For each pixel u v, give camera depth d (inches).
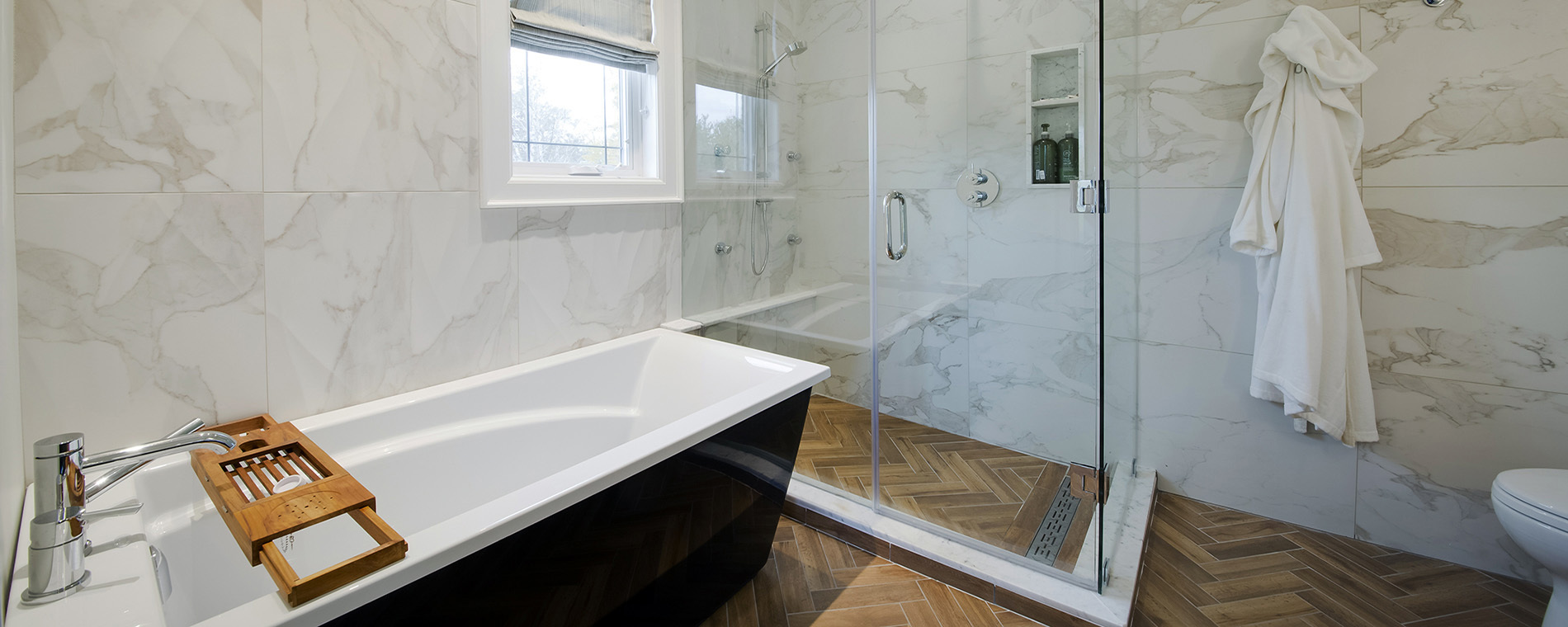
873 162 83.6
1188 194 92.8
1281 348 82.2
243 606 34.4
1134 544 79.7
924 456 83.0
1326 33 77.6
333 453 65.0
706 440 62.1
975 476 79.1
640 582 59.1
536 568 48.3
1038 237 72.0
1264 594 74.8
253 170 61.6
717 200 102.0
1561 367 71.8
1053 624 68.8
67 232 52.0
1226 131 88.8
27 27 49.4
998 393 76.7
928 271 80.7
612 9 93.3
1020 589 70.8
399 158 72.2
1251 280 89.2
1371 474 83.9
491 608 45.6
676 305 108.5
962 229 77.5
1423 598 73.1
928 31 77.6
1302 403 79.4
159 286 57.0
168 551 51.4
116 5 53.2
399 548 38.9
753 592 75.4
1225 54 87.9
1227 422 93.3
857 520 85.5
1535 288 72.4
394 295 73.0
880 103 82.4
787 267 93.5
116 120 53.7
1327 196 78.4
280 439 56.8
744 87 96.2
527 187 83.7
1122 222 81.7
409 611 40.0
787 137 91.7
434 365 77.2
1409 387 80.5
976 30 74.2
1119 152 78.7
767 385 72.9
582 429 85.7
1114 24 74.6
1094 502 70.4
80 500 37.6
